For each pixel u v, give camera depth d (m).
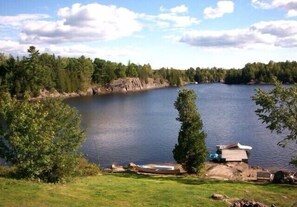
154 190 32.75
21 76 171.00
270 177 42.91
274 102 37.75
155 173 48.41
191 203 28.69
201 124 46.91
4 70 173.62
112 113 122.56
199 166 46.62
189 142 46.12
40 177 31.14
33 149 29.36
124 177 41.81
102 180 36.97
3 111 30.34
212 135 82.94
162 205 27.66
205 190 33.78
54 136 31.67
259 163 57.91
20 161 29.69
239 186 36.28
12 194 24.02
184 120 46.50
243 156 57.62
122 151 67.44
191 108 46.50
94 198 27.28
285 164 57.03
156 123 100.44
